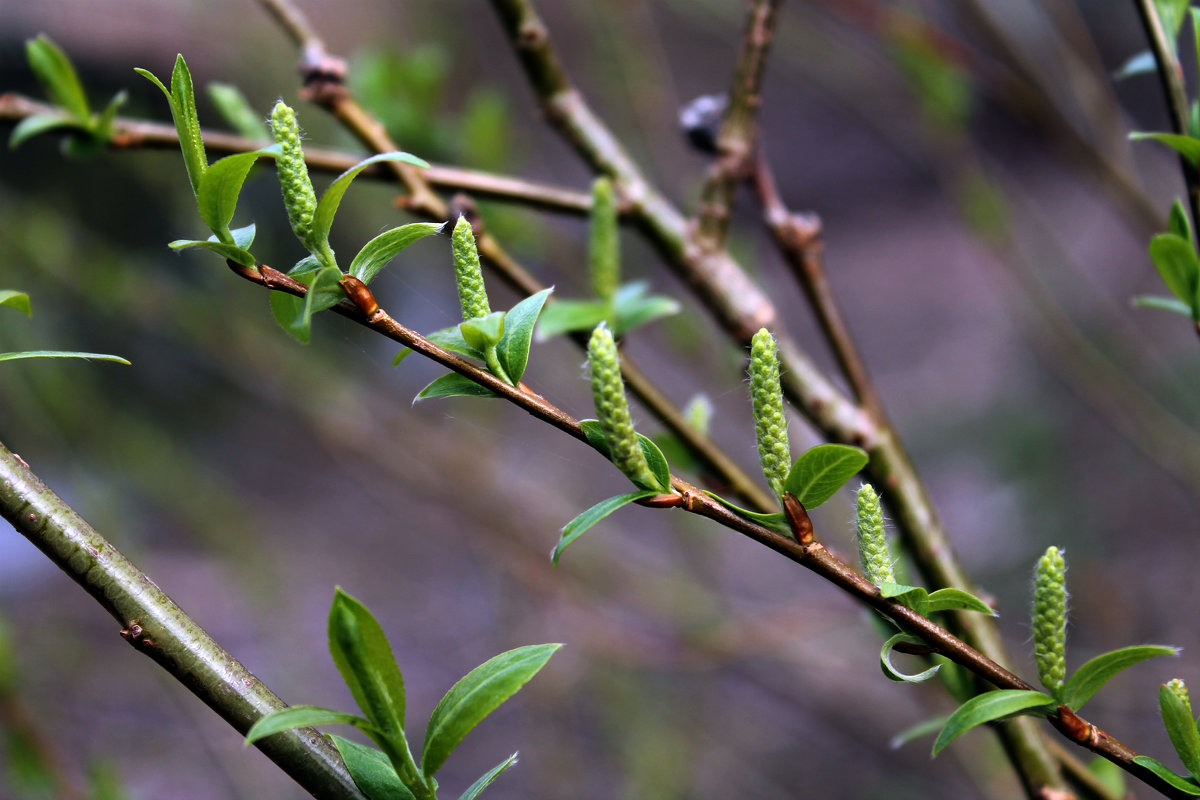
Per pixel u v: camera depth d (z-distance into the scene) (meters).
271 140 1.01
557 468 3.02
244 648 3.13
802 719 2.87
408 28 3.01
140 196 3.87
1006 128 5.12
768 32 1.02
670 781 2.32
